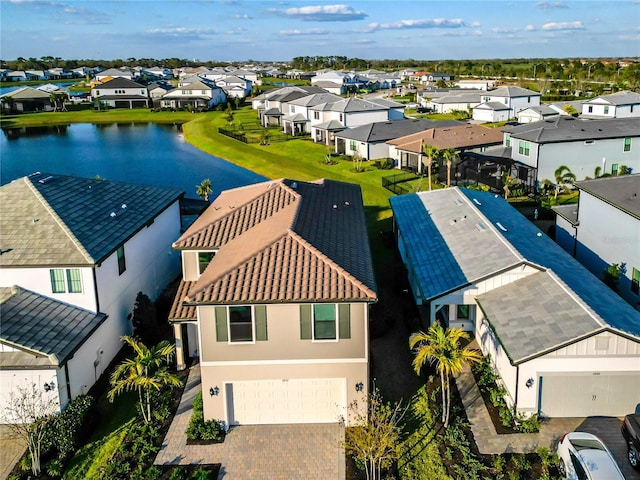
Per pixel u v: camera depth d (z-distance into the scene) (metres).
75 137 108.75
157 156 87.62
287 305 22.12
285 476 20.70
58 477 21.17
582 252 38.28
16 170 78.88
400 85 186.62
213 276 23.53
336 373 22.95
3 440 23.11
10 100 144.62
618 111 90.88
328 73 173.62
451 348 22.66
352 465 21.12
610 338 21.64
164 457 21.81
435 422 22.95
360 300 21.80
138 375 23.19
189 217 44.50
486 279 27.38
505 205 41.34
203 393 23.11
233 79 175.62
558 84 159.38
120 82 154.25
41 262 26.47
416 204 41.19
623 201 33.47
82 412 23.08
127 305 31.00
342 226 30.12
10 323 24.62
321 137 90.25
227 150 88.12
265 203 32.47
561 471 19.73
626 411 22.66
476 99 119.06
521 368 22.06
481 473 20.09
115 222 31.45
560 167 55.44
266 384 23.34
